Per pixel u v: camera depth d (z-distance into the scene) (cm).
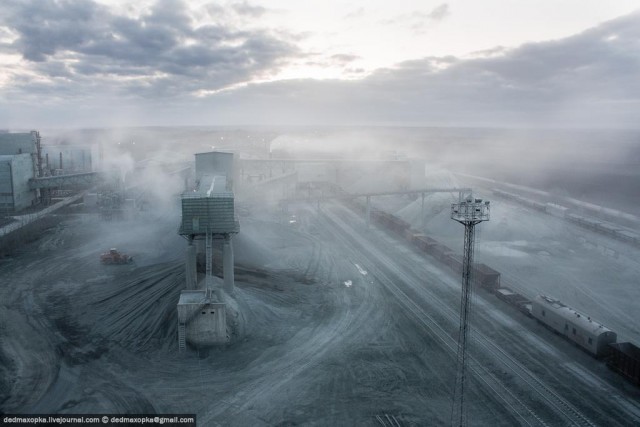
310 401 3906
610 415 3738
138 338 4928
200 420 3647
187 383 4159
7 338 4931
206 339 4759
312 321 5466
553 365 4488
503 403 3888
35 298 6028
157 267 6625
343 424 3616
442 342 4959
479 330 5241
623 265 7969
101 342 4872
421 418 3688
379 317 5597
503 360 4578
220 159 10000
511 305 5906
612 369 4356
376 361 4562
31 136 12644
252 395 3984
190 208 5406
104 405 3806
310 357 4628
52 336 4994
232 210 5475
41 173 12656
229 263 5525
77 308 5703
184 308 4684
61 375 4244
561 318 5009
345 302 6056
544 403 3888
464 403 3881
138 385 4116
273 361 4544
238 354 4662
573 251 8894
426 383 4184
